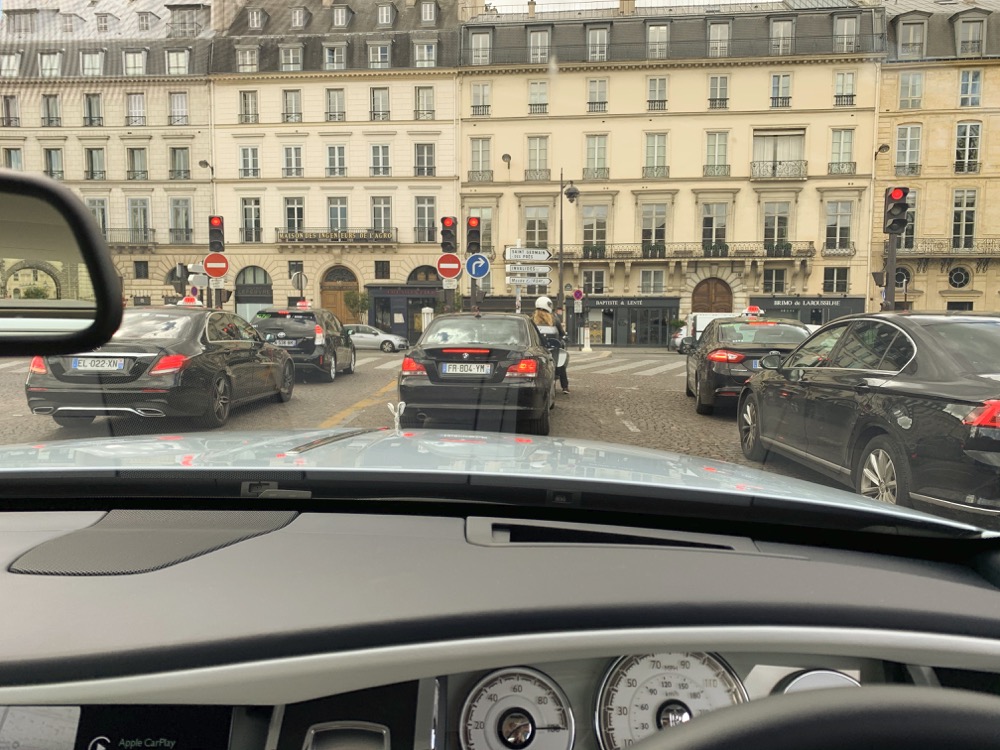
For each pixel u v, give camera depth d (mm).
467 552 1150
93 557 1153
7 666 894
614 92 42094
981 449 3373
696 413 8820
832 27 40625
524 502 1404
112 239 42125
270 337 12148
